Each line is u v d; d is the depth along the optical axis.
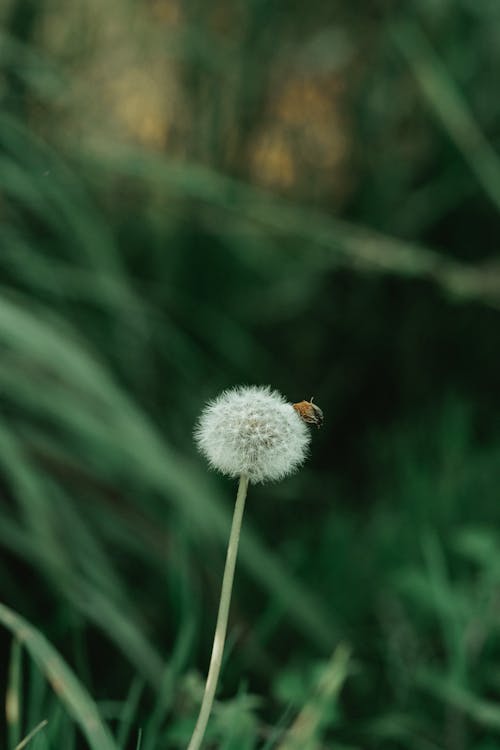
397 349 1.33
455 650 0.75
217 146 1.23
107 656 0.80
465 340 1.34
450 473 1.14
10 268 0.88
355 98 1.33
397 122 1.32
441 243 1.31
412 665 0.81
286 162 1.33
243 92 1.24
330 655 0.81
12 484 0.73
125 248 1.17
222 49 1.21
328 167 1.39
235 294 1.27
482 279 1.05
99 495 0.81
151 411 1.01
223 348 1.17
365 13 1.29
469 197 1.29
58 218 0.91
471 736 0.76
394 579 0.91
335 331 1.32
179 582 0.81
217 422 0.54
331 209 1.35
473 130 1.09
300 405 0.59
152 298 1.12
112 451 0.82
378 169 1.33
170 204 1.19
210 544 0.89
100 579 0.76
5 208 0.94
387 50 1.29
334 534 1.05
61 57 1.07
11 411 0.83
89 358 0.78
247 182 1.27
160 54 1.16
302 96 1.33
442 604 0.78
